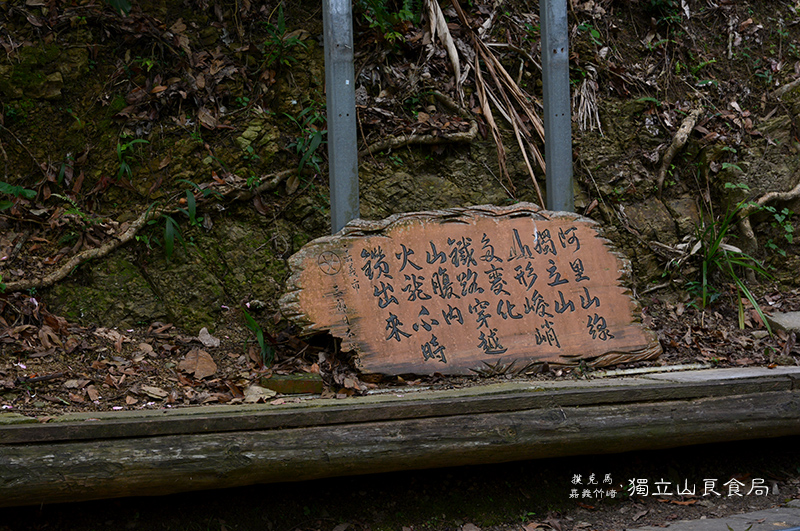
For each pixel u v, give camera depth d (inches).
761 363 143.7
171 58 152.6
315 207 153.9
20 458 84.4
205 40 157.6
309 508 107.2
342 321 124.2
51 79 142.7
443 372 125.4
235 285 144.3
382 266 129.1
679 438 114.4
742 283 175.2
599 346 136.9
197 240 144.8
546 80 156.2
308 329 122.9
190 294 139.6
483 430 104.0
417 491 112.9
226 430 94.1
